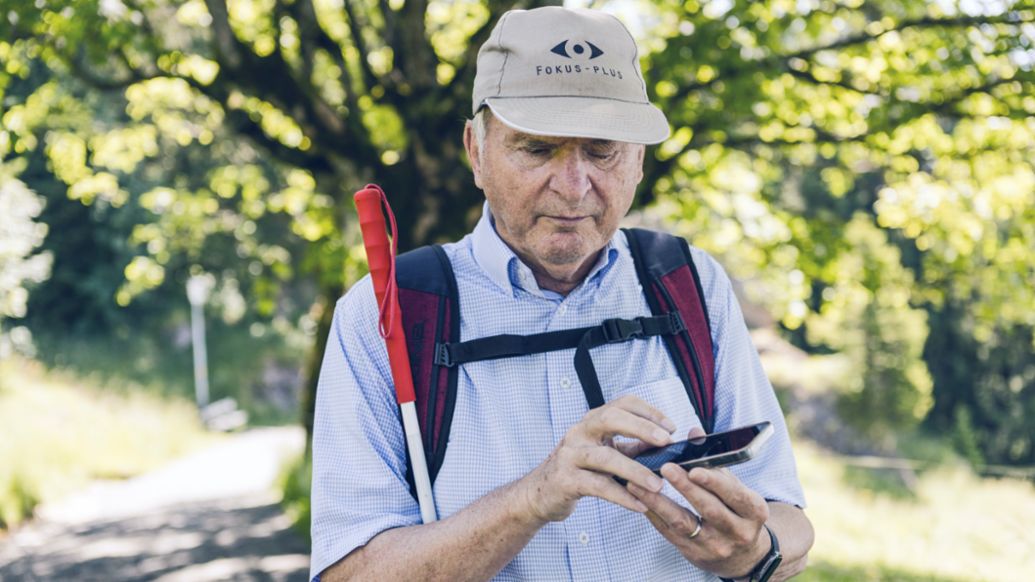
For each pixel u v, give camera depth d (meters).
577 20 1.69
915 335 20.62
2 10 6.42
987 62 7.24
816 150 8.68
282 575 8.12
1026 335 24.61
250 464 17.48
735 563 1.60
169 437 19.61
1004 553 7.92
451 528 1.58
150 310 28.59
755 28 7.18
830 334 21.23
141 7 7.48
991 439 25.00
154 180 25.12
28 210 18.69
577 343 1.76
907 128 8.14
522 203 1.66
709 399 1.81
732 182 9.00
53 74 7.84
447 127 7.27
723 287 1.90
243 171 10.95
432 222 7.28
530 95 1.64
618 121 1.61
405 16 7.28
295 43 8.05
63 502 12.91
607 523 1.70
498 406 1.72
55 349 25.41
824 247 8.80
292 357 29.95
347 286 8.96
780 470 1.84
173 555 9.11
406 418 1.71
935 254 9.05
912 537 8.38
